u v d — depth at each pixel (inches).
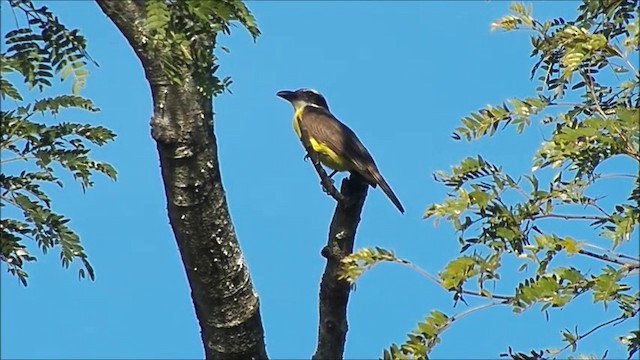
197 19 290.8
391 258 312.3
